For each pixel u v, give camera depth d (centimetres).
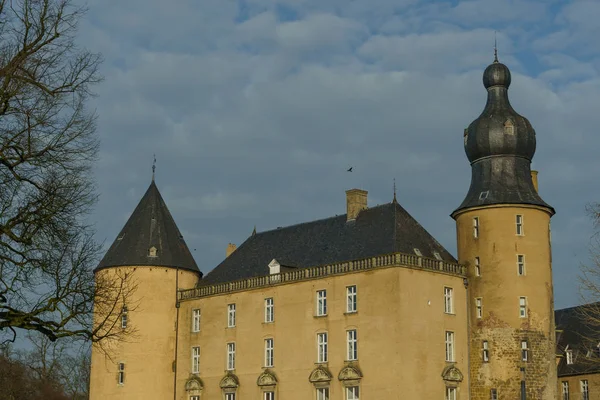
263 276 8062
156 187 9300
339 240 7894
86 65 2670
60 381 11556
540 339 7419
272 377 7712
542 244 7656
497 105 8019
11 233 2509
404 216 7775
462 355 7425
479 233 7656
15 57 2527
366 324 7119
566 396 9450
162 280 8725
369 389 6969
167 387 8581
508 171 7769
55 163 2631
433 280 7306
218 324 8388
